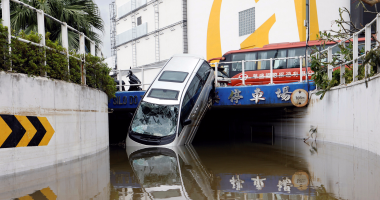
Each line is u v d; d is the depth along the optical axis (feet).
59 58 27.30
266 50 72.28
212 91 57.06
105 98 40.37
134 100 57.88
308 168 24.93
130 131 47.37
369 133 30.22
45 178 21.18
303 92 51.39
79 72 31.65
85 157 31.63
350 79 37.14
